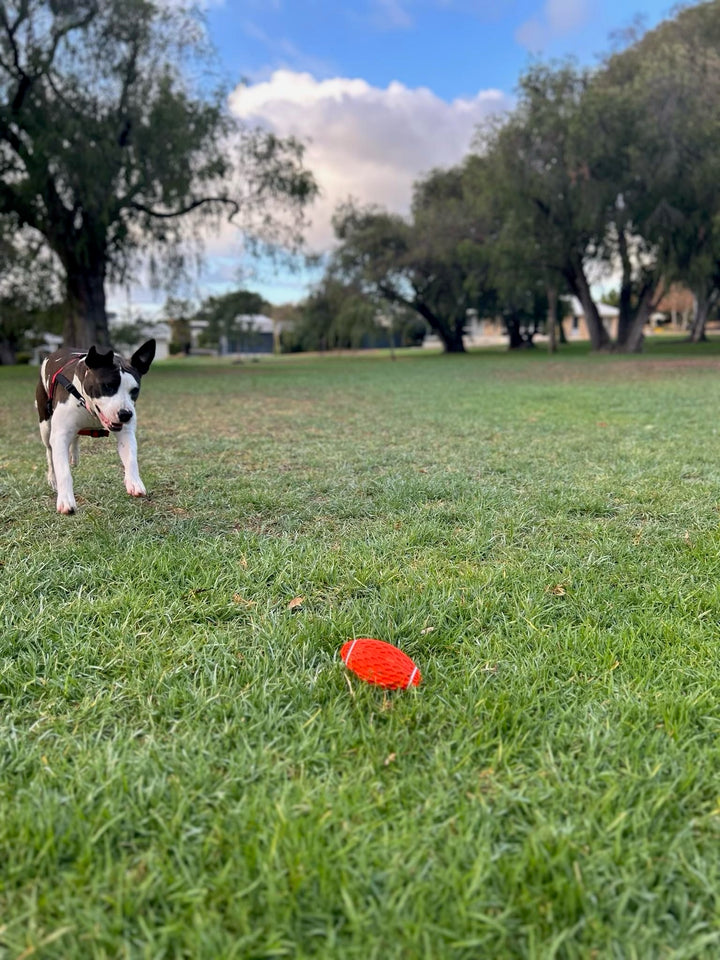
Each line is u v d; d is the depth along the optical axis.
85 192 20.58
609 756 1.89
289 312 78.00
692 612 2.87
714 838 1.61
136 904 1.40
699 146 27.17
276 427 8.86
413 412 10.49
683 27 31.17
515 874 1.45
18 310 27.09
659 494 4.82
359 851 1.52
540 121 28.83
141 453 6.76
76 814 1.65
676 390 13.77
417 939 1.31
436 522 4.21
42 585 3.14
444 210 41.84
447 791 1.75
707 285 35.78
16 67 19.80
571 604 2.97
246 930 1.34
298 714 2.10
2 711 2.17
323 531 4.13
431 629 2.70
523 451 6.69
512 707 2.12
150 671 2.37
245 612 2.90
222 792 1.73
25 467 5.91
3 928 1.36
